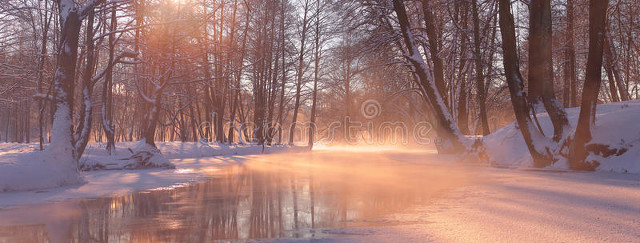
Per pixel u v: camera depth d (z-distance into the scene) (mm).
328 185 9688
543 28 14062
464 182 9836
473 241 4027
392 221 5148
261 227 4938
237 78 38094
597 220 4938
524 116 14344
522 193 7535
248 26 34438
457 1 23938
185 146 30344
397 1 20906
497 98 36844
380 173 13109
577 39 28875
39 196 8070
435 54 23078
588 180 9633
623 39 26422
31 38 23766
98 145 25812
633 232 4293
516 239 4074
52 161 10070
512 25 14398
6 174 8969
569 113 16078
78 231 4809
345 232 4559
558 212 5516
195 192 8586
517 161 15148
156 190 9039
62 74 11023
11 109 41375
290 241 4180
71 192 8734
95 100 40562
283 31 39250
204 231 4742
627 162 11547
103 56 30578
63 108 10758
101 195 8234
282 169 15602
